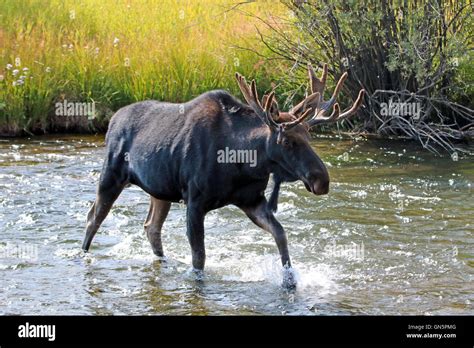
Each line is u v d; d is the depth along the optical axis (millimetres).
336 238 13969
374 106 22016
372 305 11148
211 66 23656
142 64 23312
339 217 15117
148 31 25719
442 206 15789
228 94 11914
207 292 11672
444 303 11227
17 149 20250
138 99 22766
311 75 11984
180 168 11750
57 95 22453
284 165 11023
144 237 14180
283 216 15180
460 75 21688
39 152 20000
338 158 19594
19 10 26500
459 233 14195
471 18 20656
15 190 16594
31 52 22984
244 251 13383
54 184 17156
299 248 13484
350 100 22062
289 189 17000
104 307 11125
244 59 23750
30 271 12461
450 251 13312
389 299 11367
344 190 16875
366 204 15930
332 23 21047
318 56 22078
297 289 11742
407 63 21156
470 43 21094
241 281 12086
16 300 11328
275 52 22016
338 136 22016
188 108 11992
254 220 11891
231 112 11688
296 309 11023
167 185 12047
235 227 14680
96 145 20938
